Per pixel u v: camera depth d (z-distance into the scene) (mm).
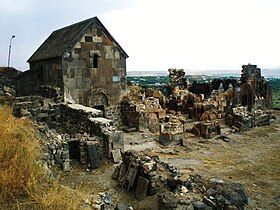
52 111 17609
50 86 21828
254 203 9789
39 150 10047
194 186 9141
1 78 24859
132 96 23328
